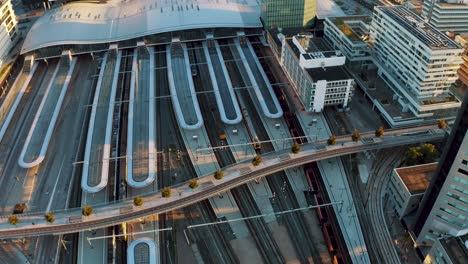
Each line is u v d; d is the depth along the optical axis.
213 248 159.38
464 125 118.62
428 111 199.88
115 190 177.38
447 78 197.25
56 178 185.38
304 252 157.38
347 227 163.25
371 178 183.88
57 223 157.00
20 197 175.88
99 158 186.38
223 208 173.62
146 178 174.38
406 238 158.75
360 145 187.25
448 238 127.19
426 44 189.38
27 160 186.75
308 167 190.38
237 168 178.50
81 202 172.88
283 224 167.62
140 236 161.75
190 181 167.62
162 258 155.88
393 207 170.50
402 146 199.12
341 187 179.75
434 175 137.00
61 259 155.38
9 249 157.38
